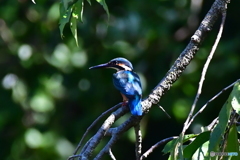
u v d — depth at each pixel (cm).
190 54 519
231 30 1338
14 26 1291
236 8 1338
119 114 511
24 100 1288
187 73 1272
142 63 1292
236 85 420
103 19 1285
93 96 1335
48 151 1283
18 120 1288
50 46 1297
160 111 1275
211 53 459
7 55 1305
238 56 1262
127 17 1270
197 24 1310
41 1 1263
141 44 1292
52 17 1253
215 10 512
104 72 1325
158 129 1445
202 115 1288
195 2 1298
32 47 1288
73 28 469
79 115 1349
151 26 1266
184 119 1272
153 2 1273
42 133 1296
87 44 1301
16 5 1272
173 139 484
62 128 1325
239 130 458
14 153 1277
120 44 1283
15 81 1292
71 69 1310
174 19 1284
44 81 1299
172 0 1295
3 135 1297
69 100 1323
